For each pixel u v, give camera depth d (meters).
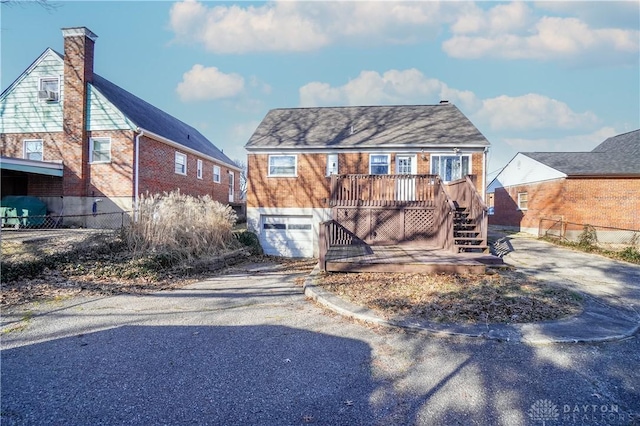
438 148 13.13
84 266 7.61
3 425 2.42
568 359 3.60
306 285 6.75
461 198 11.17
